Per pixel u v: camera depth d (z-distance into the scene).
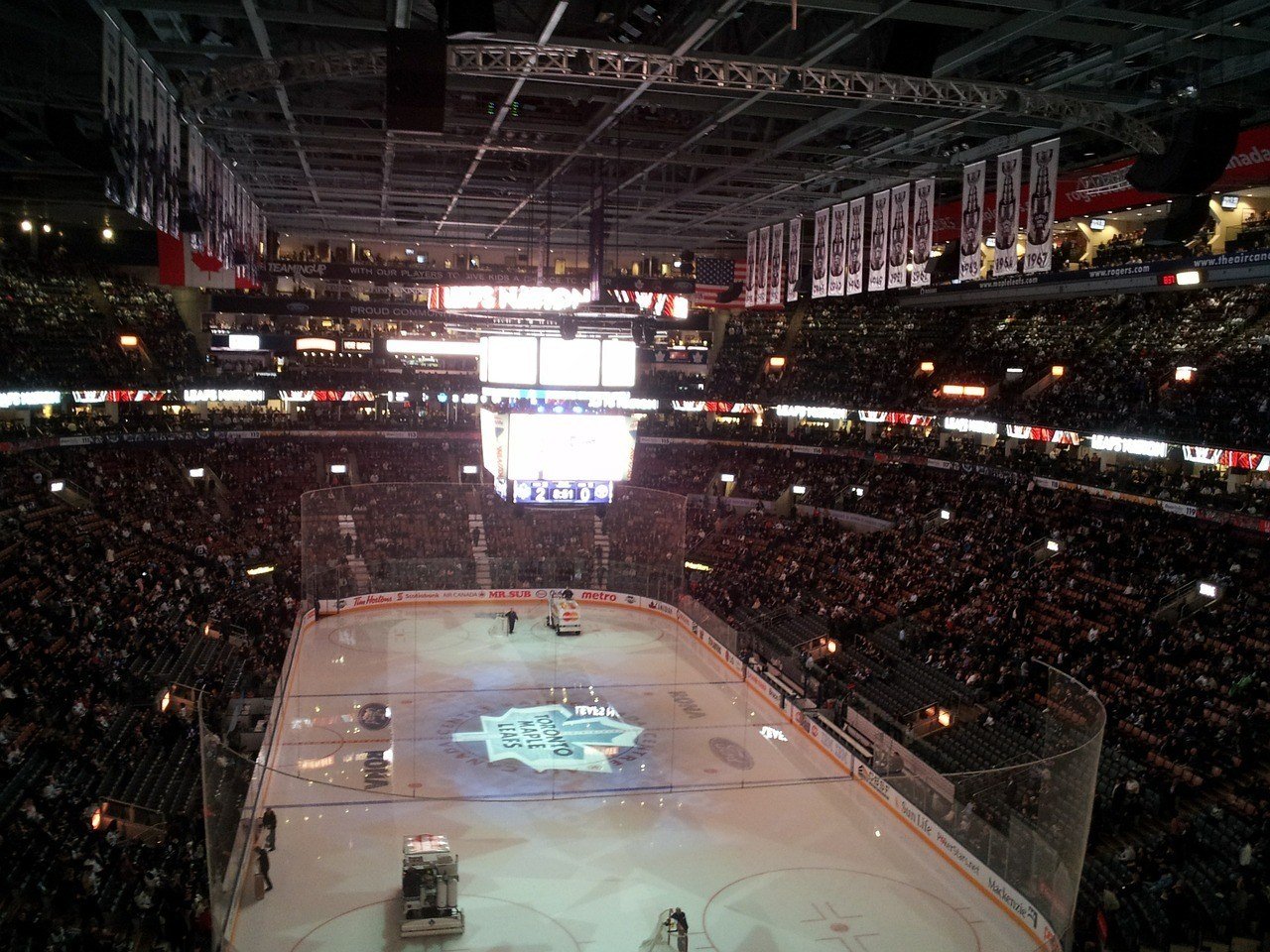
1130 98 28.08
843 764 32.66
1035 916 21.89
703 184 42.41
